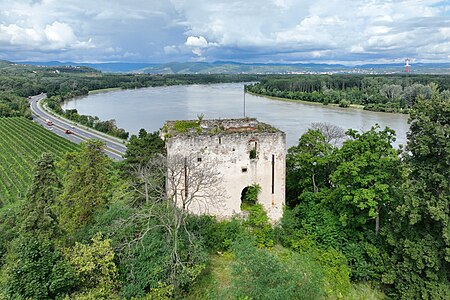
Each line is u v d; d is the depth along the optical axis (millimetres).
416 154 34938
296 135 102375
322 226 39844
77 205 39094
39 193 35875
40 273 26766
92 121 148500
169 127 42812
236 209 40188
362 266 36625
